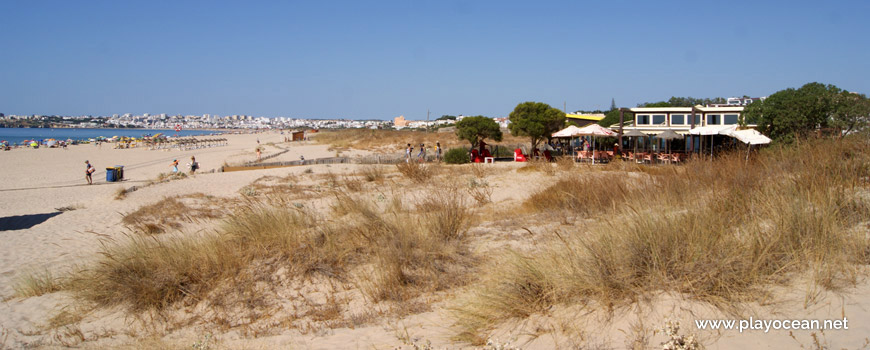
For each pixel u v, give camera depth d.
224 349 5.05
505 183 16.62
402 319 5.52
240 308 6.33
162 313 6.38
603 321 4.38
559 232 7.48
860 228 5.27
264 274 7.04
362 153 50.12
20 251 11.10
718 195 6.56
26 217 15.92
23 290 7.56
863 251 4.67
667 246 4.94
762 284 4.45
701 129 22.61
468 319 5.00
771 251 4.83
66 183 28.47
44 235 12.96
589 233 6.01
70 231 13.46
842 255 4.66
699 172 8.43
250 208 8.88
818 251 4.73
